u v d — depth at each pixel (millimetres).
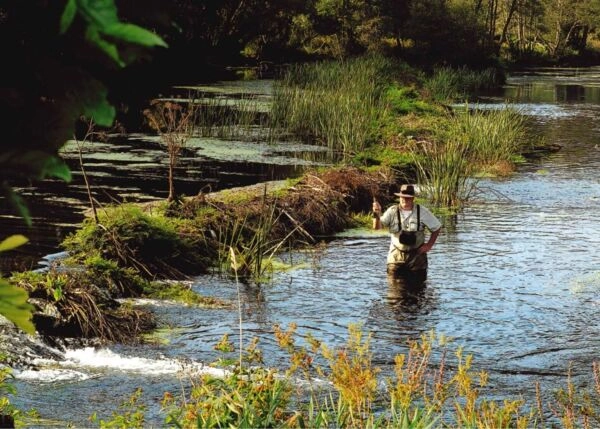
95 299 10547
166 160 22031
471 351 10016
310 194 16641
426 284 12656
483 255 14242
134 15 1646
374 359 9586
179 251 13125
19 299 1654
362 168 19703
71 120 1594
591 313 11516
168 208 14859
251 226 14820
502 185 20531
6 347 9164
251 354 6109
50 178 18906
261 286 12477
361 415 5625
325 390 8297
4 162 1548
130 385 8625
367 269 13422
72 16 1444
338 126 25984
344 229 16047
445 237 15453
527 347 10227
